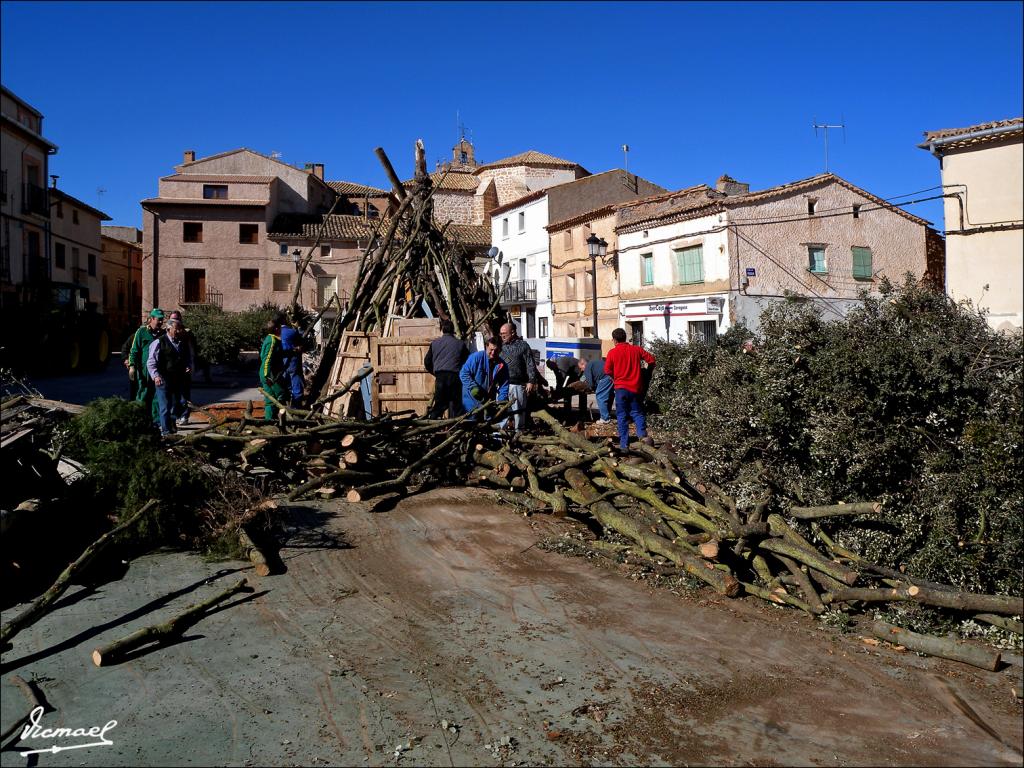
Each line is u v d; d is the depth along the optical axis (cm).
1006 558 491
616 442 959
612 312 3588
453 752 330
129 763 319
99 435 600
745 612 493
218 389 2042
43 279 3219
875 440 577
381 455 817
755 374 665
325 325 1662
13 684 377
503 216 4547
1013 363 583
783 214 2914
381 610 488
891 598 468
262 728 346
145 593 503
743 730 350
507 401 860
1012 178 930
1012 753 334
